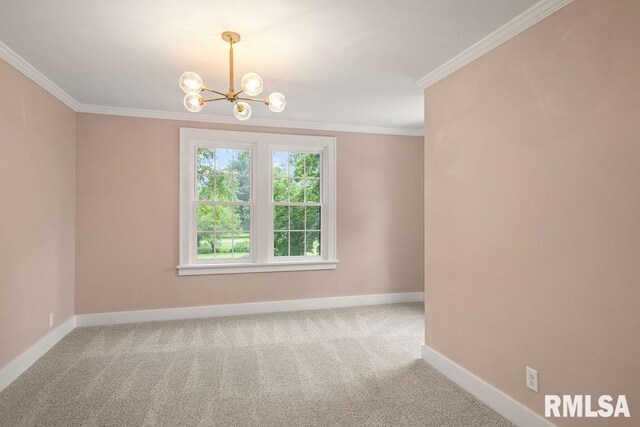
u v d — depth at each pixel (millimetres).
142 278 4059
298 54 2646
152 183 4086
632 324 1546
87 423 2100
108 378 2662
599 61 1678
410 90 3395
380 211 4879
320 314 4340
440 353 2842
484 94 2406
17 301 2693
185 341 3428
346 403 2342
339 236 4707
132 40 2430
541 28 1984
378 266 4867
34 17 2133
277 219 4609
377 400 2381
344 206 4730
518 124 2127
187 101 2268
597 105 1686
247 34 2355
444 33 2318
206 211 4355
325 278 4656
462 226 2605
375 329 3793
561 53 1865
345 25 2240
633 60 1543
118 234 3986
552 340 1901
